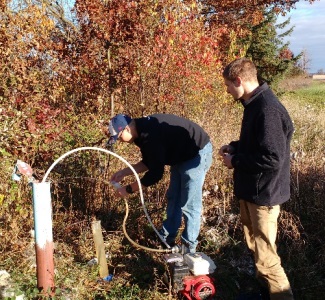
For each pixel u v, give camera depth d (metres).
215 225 4.95
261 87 3.27
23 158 4.97
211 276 4.11
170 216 4.38
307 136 7.62
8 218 4.29
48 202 3.25
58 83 7.29
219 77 8.88
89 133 5.52
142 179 3.83
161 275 4.09
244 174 3.39
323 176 5.26
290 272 4.16
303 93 25.06
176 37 7.53
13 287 3.50
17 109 5.65
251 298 3.79
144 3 7.25
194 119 6.84
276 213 3.38
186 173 4.04
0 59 6.24
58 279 3.77
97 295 3.80
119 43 7.38
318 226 4.75
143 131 3.79
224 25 14.05
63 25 10.57
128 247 4.50
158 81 7.29
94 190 5.07
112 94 7.25
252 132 3.24
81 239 4.52
